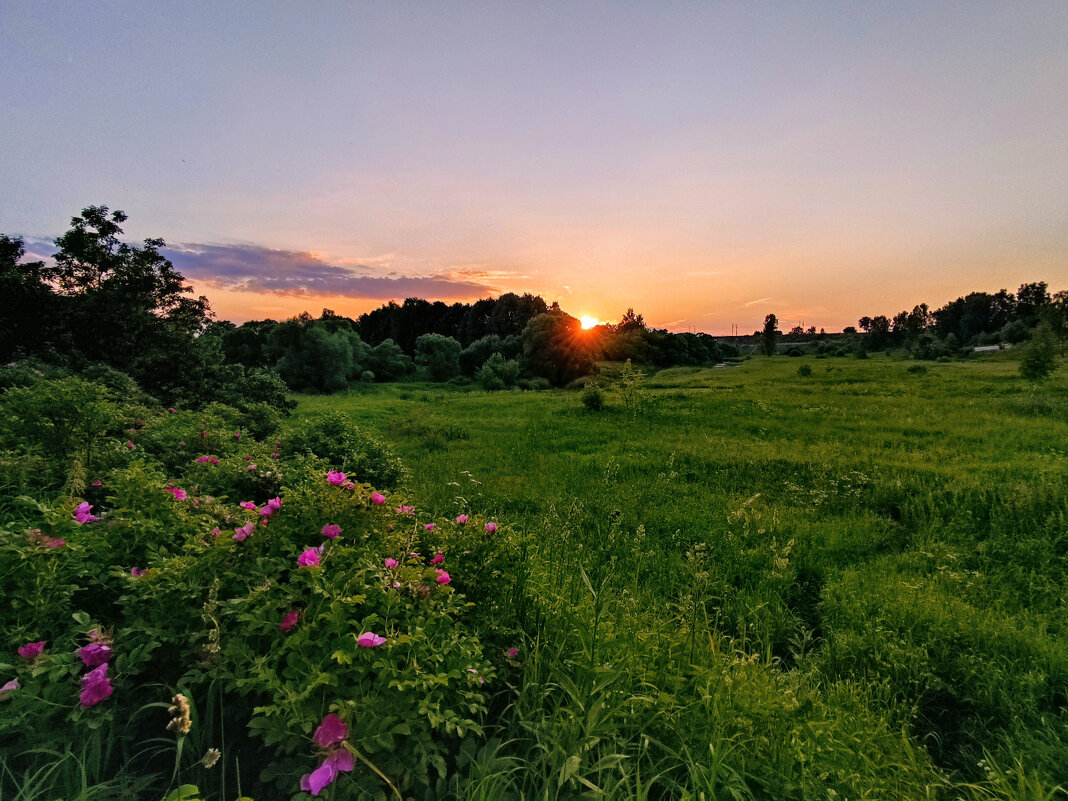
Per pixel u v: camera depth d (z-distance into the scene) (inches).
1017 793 94.0
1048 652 141.3
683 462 385.1
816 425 561.3
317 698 76.3
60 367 476.4
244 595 89.9
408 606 90.5
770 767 89.3
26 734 70.1
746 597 179.6
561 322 2070.6
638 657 109.9
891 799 90.7
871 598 177.6
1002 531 234.7
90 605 96.3
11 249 592.4
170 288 709.3
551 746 85.1
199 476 201.0
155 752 79.1
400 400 1178.0
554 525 194.4
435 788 77.4
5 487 155.3
